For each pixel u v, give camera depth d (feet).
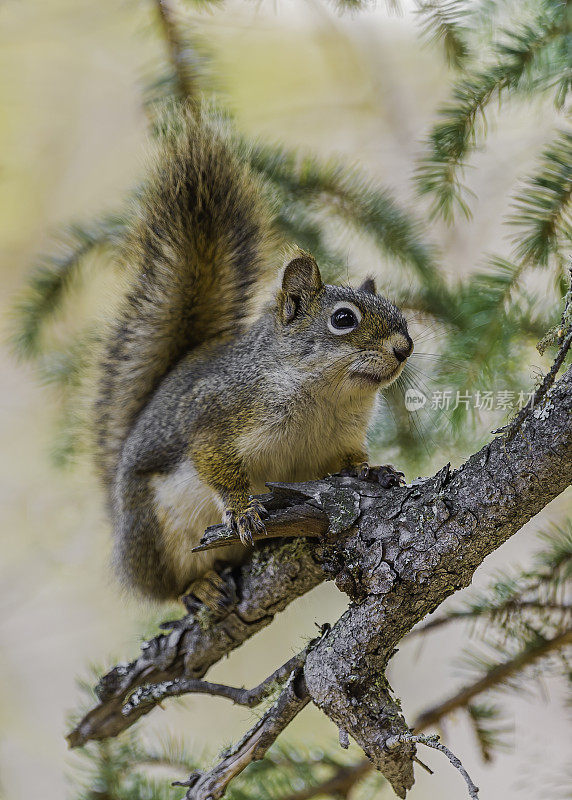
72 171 50.75
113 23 45.09
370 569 19.72
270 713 20.39
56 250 30.66
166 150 29.01
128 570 29.40
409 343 27.35
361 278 31.09
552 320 26.14
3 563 47.21
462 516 19.11
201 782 20.36
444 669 37.83
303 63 44.88
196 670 25.43
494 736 24.82
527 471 18.35
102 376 30.89
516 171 32.94
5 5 44.88
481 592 25.81
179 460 28.17
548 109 26.84
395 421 30.14
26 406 48.47
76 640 48.39
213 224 29.55
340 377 27.40
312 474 29.07
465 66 27.27
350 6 30.27
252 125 45.44
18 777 45.78
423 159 26.91
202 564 27.07
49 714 47.44
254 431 27.37
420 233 29.94
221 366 28.89
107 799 25.16
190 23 29.53
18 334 31.12
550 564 25.75
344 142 45.16
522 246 25.59
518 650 25.00
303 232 30.78
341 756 25.44
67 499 40.65
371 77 45.29
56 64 49.98
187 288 30.22
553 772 25.75
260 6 32.83
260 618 24.68
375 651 19.69
